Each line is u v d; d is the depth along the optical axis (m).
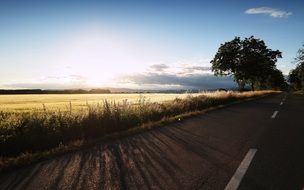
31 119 9.80
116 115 12.21
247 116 16.86
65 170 6.47
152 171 6.35
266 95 58.09
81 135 10.17
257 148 8.51
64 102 34.50
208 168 6.55
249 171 6.32
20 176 6.09
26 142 8.69
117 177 5.97
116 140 9.75
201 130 11.74
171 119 14.50
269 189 5.29
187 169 6.48
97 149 8.45
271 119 15.44
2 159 7.33
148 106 15.89
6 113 11.30
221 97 29.12
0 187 5.47
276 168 6.54
